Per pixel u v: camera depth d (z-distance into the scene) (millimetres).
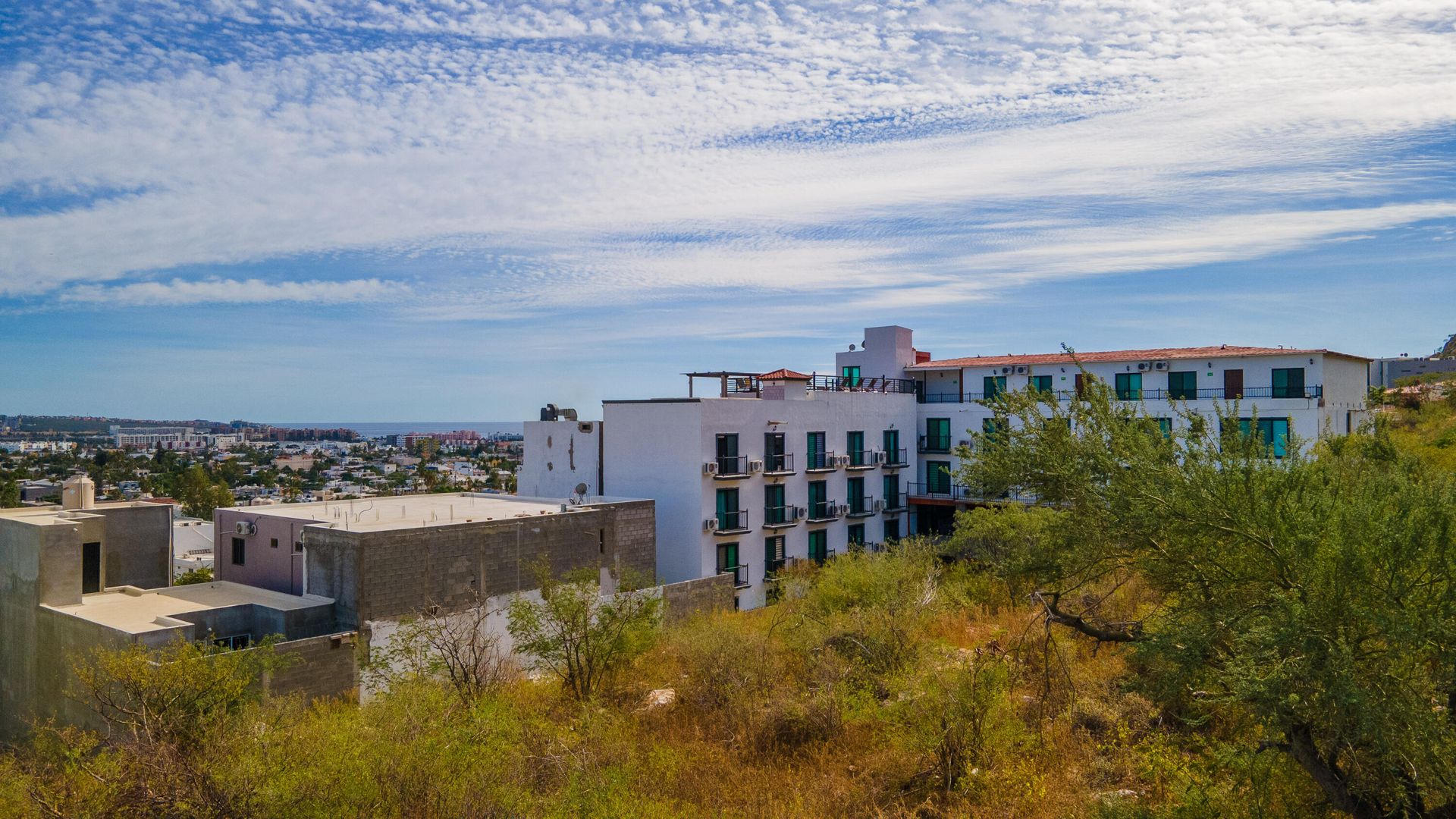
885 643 19812
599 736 15328
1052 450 13344
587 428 41594
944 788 14430
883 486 47438
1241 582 10602
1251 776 9789
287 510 31219
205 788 11070
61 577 23891
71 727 15188
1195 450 11469
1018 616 23781
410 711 13703
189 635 21375
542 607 22812
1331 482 11102
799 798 14102
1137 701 15727
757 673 19125
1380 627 8477
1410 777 8867
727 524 38938
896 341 51688
